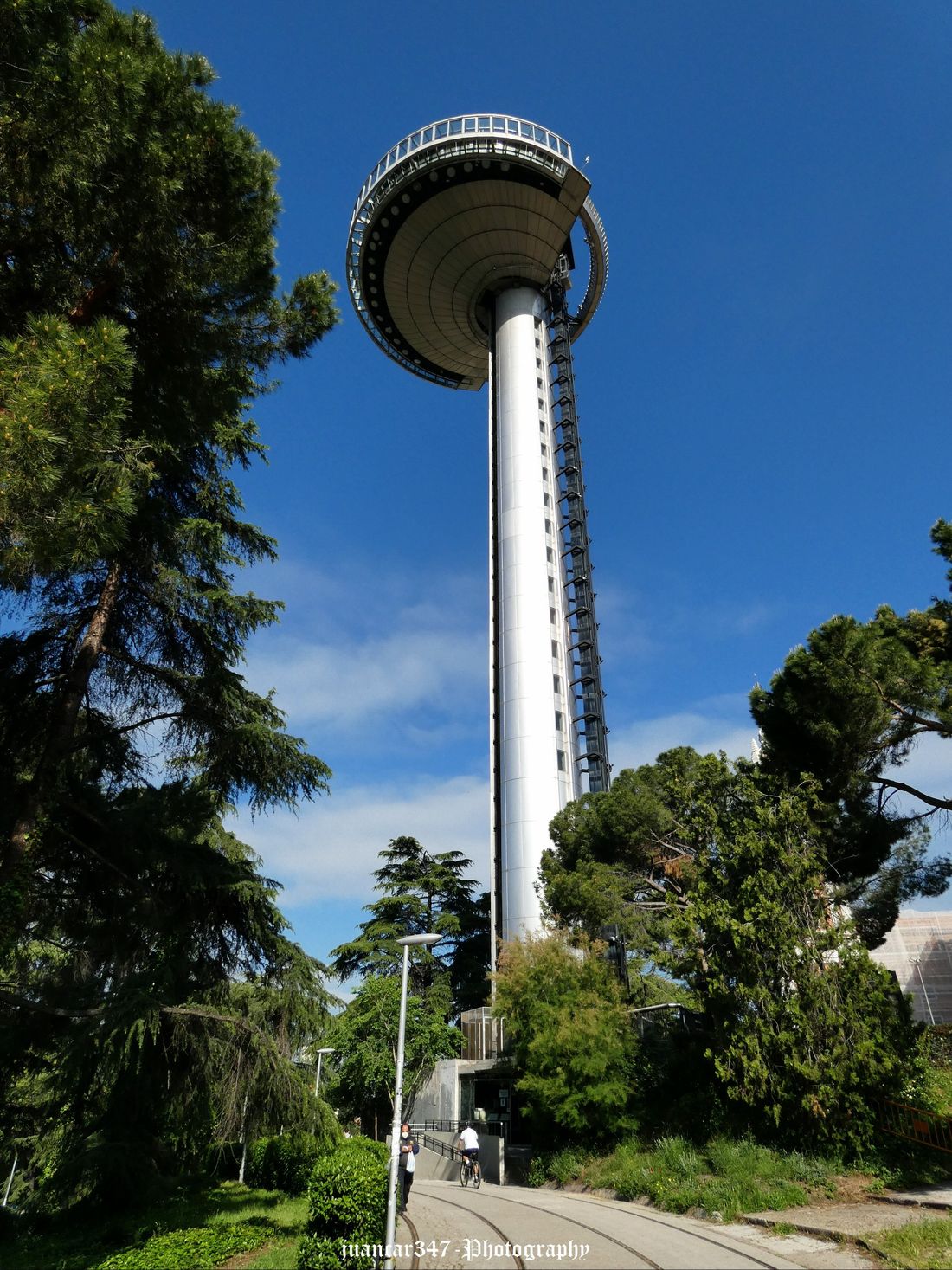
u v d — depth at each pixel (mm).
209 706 15930
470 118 56969
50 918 14594
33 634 14695
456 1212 15117
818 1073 14414
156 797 15164
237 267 12617
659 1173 15914
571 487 53000
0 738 14039
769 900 16094
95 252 11305
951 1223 9891
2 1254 13047
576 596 50438
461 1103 32625
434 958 44344
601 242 62094
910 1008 16031
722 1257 9812
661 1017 23875
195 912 15742
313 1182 10281
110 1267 11109
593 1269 9414
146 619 16062
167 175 11297
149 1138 16562
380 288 63750
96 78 9469
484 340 67062
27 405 7781
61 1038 13602
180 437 14617
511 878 40500
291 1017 16266
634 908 25109
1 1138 15281
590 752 44781
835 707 17641
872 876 20688
